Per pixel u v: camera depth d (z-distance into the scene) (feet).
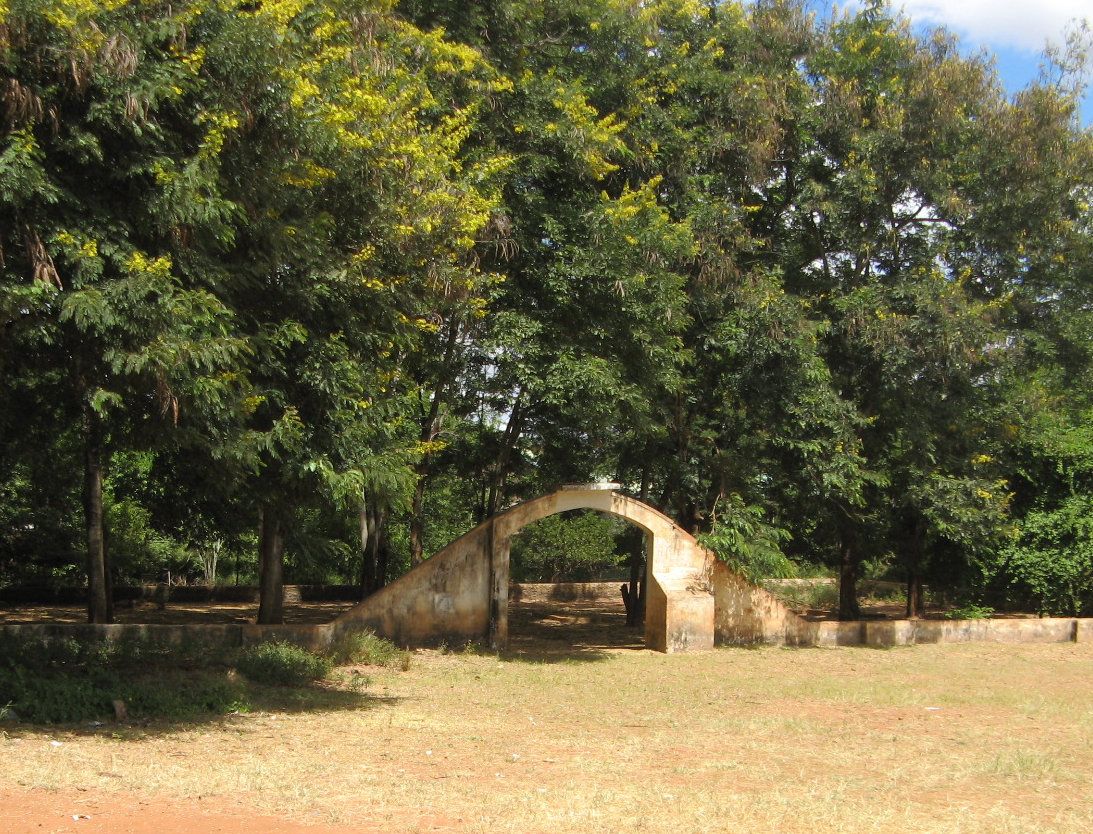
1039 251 63.57
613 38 57.47
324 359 37.14
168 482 54.49
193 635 51.08
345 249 40.70
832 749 32.19
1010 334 63.36
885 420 66.80
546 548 104.32
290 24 38.55
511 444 64.13
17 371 32.83
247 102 32.99
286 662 45.11
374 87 42.19
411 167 42.60
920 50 63.57
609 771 28.04
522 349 50.98
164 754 27.84
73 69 28.27
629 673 50.75
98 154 28.84
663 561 60.54
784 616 63.31
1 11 27.04
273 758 28.09
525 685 46.24
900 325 59.82
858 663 56.34
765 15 64.44
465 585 57.62
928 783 27.37
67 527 76.79
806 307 62.80
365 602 55.83
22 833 19.65
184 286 31.96
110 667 43.19
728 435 64.54
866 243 63.21
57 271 29.01
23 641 45.93
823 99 63.36
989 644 65.51
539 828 21.59
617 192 59.16
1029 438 70.38
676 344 54.90
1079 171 62.39
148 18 31.60
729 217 59.77
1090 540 69.77
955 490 63.21
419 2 51.88
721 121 61.36
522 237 53.11
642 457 66.33
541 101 53.21
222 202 30.53
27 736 29.14
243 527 62.80
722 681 48.47
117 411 34.35
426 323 44.52
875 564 83.10
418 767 27.86
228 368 33.14
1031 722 38.50
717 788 26.07
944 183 61.98
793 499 67.15
